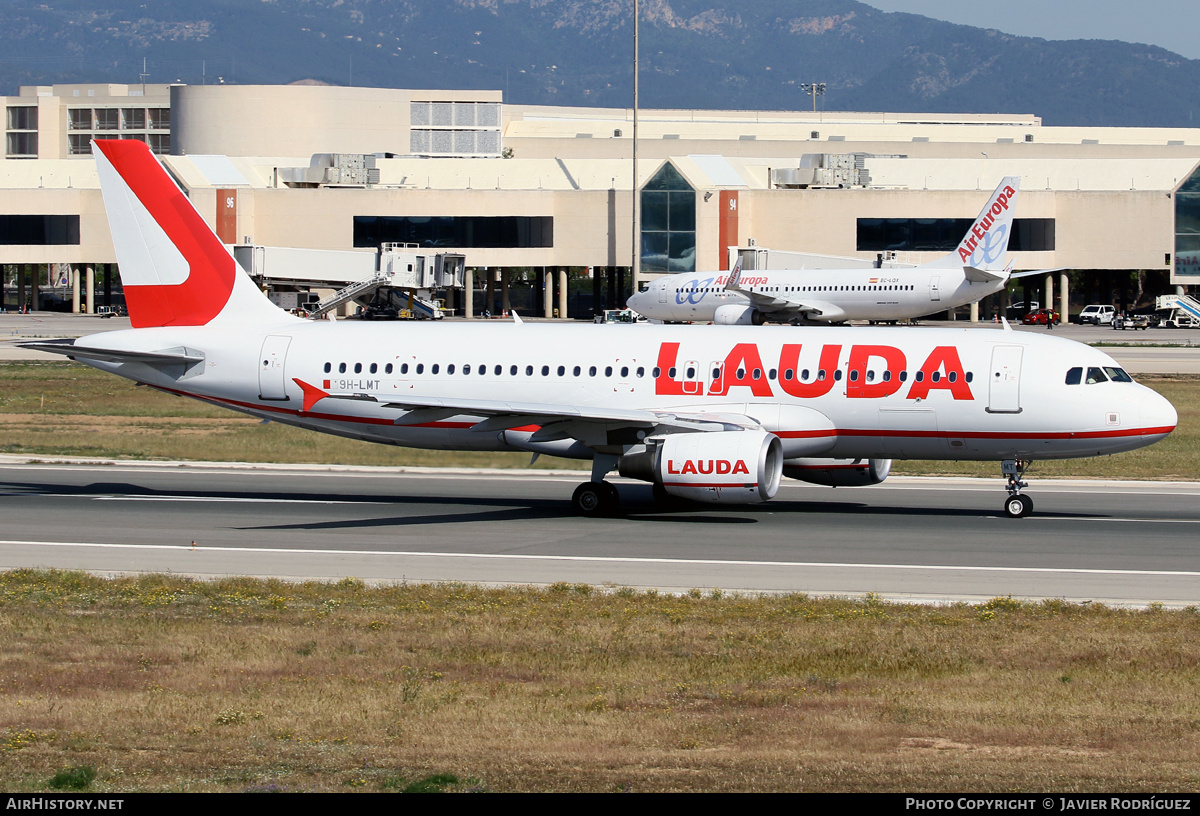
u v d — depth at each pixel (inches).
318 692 2701.8
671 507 5511.8
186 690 2721.5
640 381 5398.6
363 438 5767.7
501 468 6688.0
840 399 5236.2
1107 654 3043.8
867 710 2581.2
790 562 4281.5
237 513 5290.4
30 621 3341.5
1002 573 4099.4
